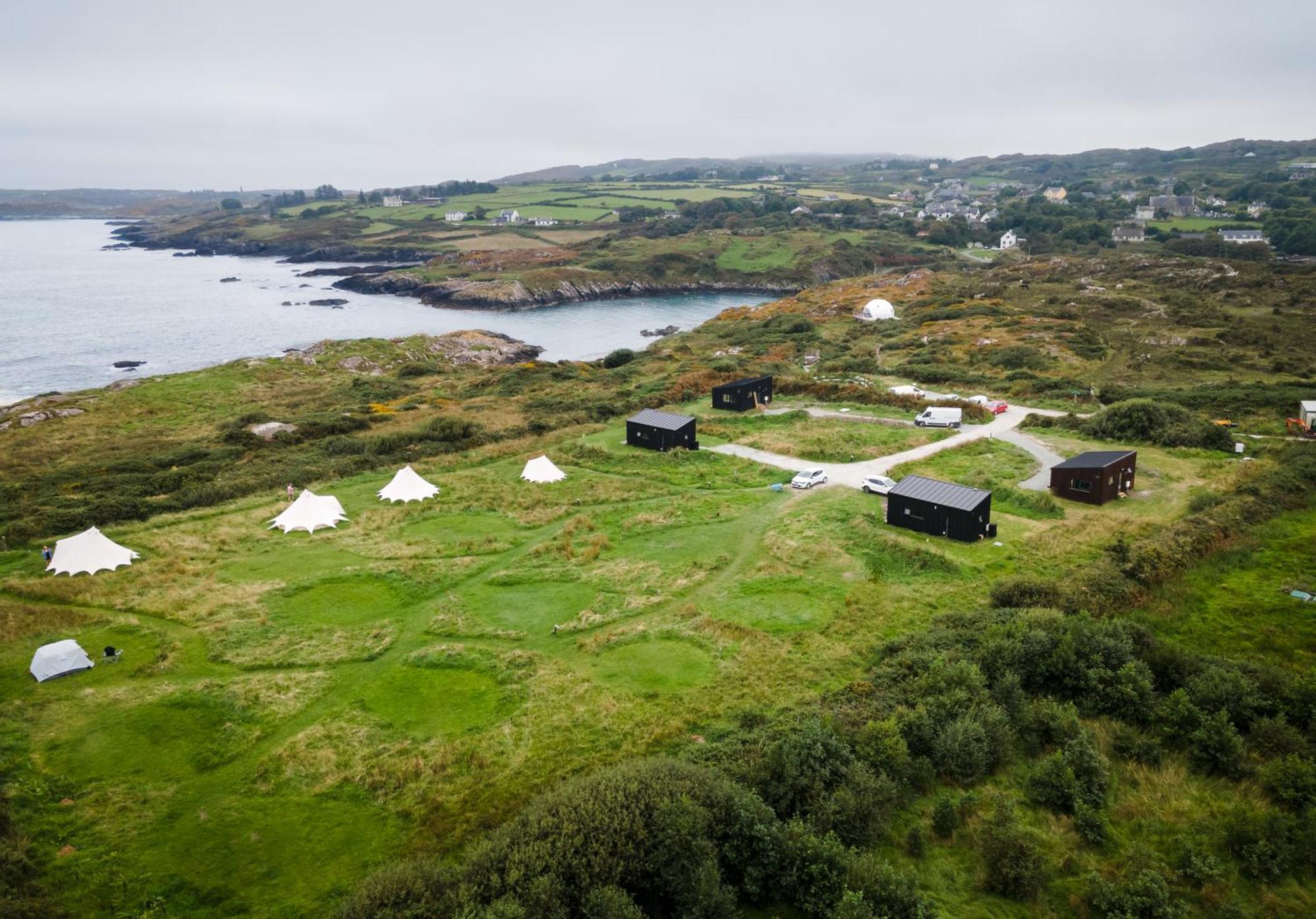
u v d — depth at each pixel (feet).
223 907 68.49
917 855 72.38
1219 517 143.74
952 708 89.30
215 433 247.70
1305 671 98.37
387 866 70.23
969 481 177.99
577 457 207.00
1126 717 90.58
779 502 170.71
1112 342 353.92
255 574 136.67
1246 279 458.09
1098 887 67.10
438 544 150.10
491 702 98.22
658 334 538.47
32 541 151.74
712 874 65.26
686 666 106.83
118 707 96.53
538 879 62.85
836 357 346.74
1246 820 72.49
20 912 65.77
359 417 255.29
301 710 96.43
